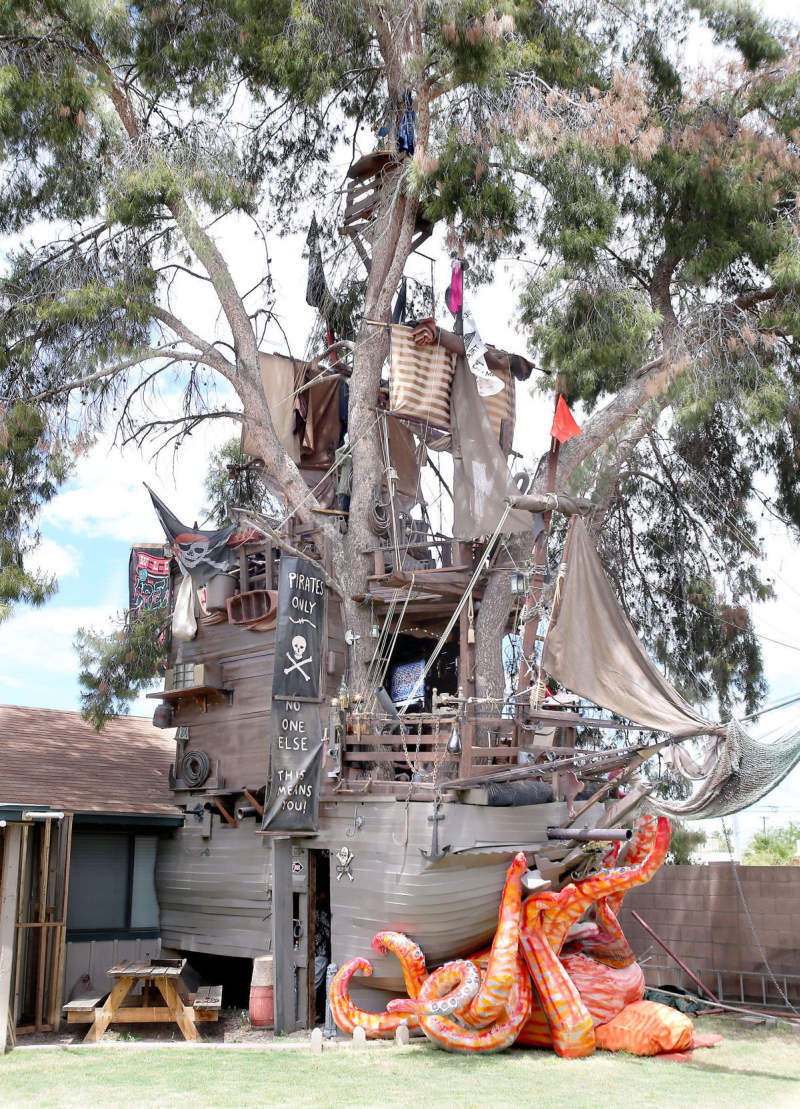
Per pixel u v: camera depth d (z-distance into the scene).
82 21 16.25
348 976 13.54
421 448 19.06
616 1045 12.48
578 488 18.00
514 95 16.41
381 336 17.80
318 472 19.45
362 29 17.78
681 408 16.16
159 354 17.75
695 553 20.56
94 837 17.09
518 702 14.35
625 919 17.47
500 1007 12.15
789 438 18.66
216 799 16.42
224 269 18.05
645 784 13.99
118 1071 11.42
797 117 16.72
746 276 18.22
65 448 17.20
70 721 20.81
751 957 16.16
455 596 15.73
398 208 18.20
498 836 13.80
